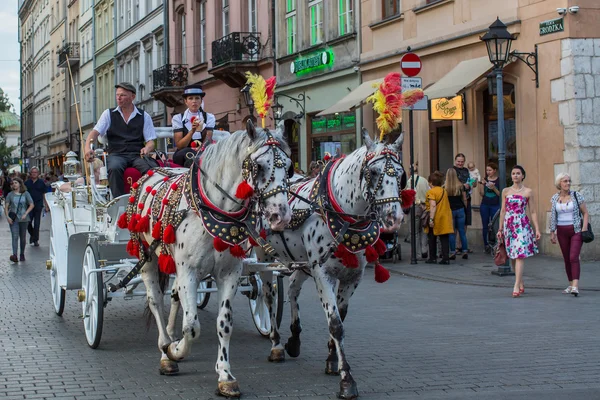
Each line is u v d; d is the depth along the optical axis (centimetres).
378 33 2302
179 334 950
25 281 1524
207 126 1030
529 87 1750
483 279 1436
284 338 935
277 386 709
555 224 1259
